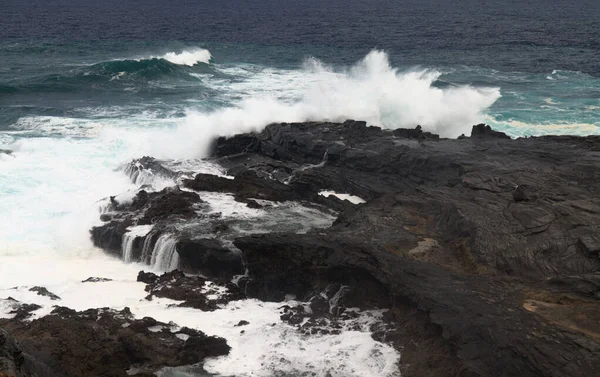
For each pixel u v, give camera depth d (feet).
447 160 97.60
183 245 83.51
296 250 74.28
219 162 121.80
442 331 58.34
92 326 65.62
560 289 62.59
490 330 55.98
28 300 74.59
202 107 166.30
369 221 81.30
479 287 63.87
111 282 81.15
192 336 65.05
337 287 71.31
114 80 200.03
